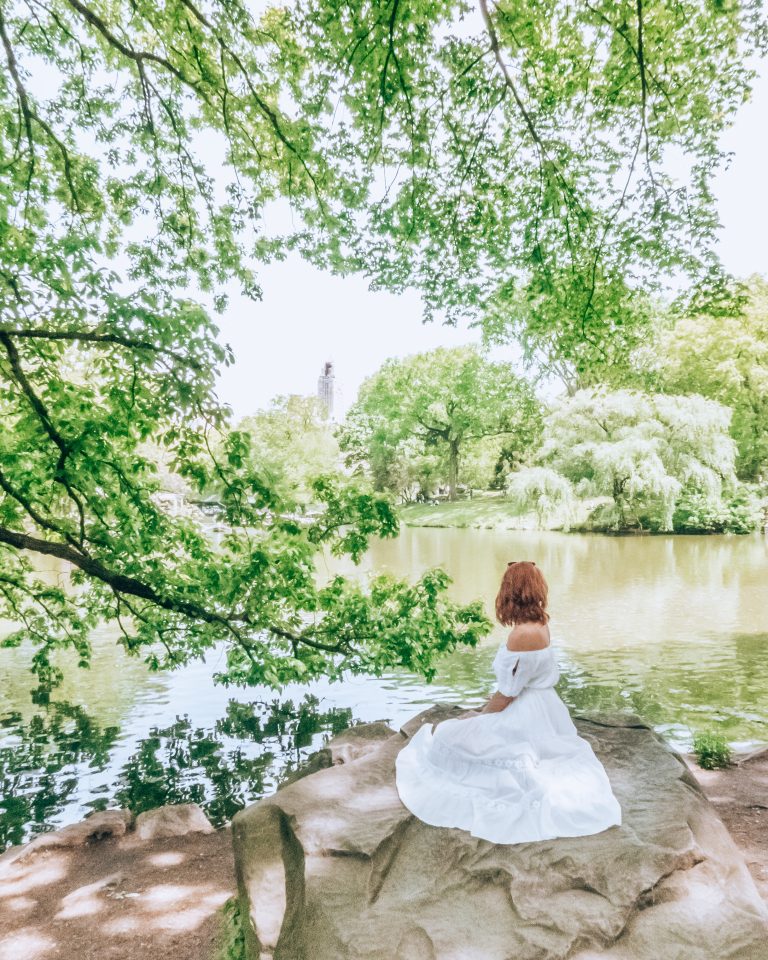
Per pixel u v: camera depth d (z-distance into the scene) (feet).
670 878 9.52
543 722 11.71
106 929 14.52
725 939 8.52
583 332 34.94
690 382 137.59
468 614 30.32
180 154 32.83
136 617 29.96
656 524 127.13
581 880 9.46
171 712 33.04
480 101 30.55
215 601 27.91
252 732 30.09
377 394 186.19
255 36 29.81
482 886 9.61
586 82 31.65
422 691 35.81
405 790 11.75
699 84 30.37
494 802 10.94
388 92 27.71
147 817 20.71
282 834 11.35
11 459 25.99
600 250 33.47
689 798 11.52
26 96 27.14
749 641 43.73
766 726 28.58
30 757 27.50
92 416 25.12
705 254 31.71
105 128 32.30
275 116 31.09
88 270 21.83
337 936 8.88
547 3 28.45
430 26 27.55
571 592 62.34
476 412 175.63
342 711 32.71
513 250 34.78
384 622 29.45
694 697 32.65
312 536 27.25
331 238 32.89
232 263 33.22
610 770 12.80
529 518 143.64
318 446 220.02
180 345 22.39
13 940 14.32
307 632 29.94
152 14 29.07
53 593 32.78
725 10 27.61
